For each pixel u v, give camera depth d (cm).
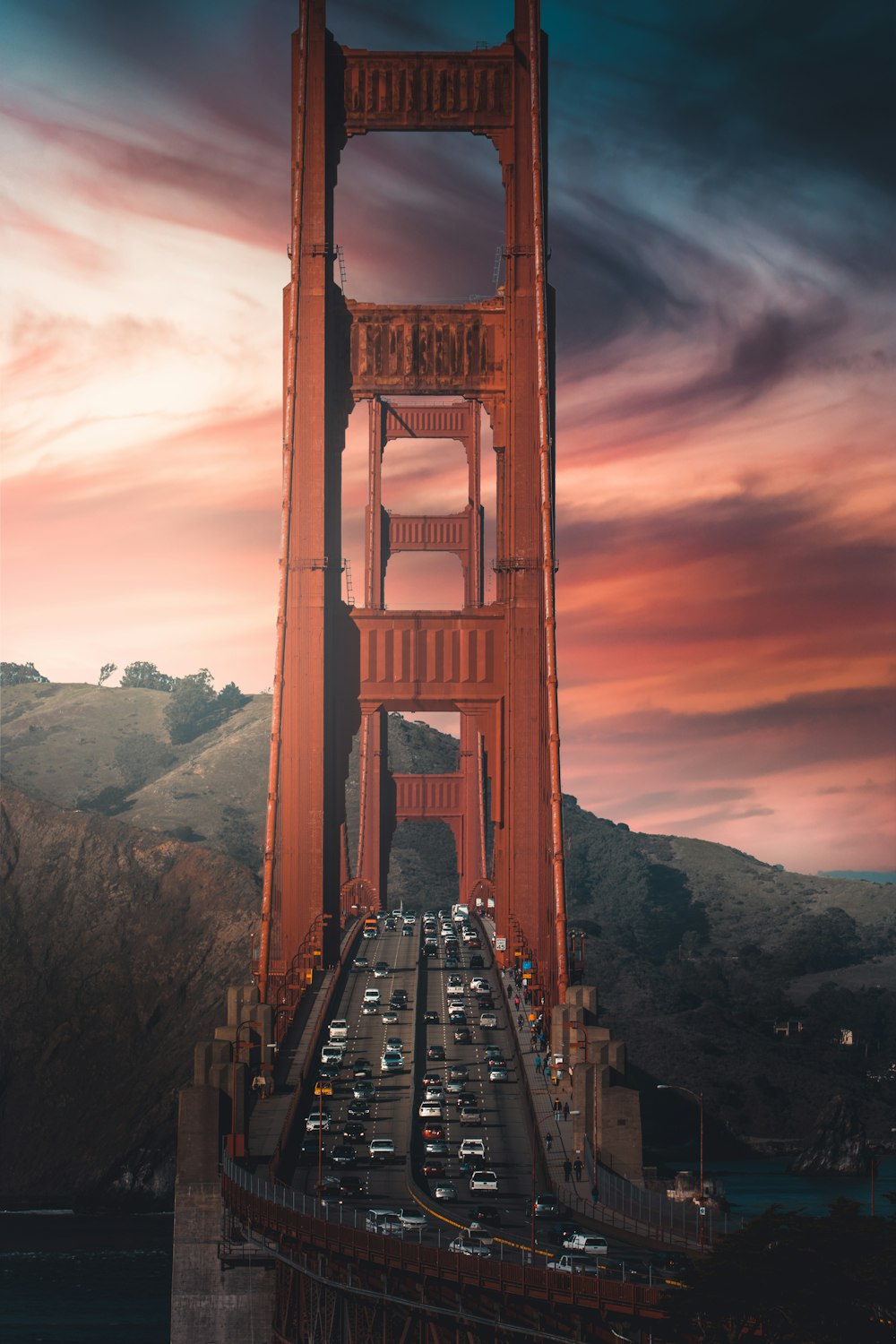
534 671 13750
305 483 13612
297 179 13800
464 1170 9025
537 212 13862
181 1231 8738
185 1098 8894
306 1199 8144
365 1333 7156
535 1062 11206
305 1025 12362
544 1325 6241
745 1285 5572
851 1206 5875
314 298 13738
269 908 12581
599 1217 7581
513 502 13862
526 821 13738
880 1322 5503
